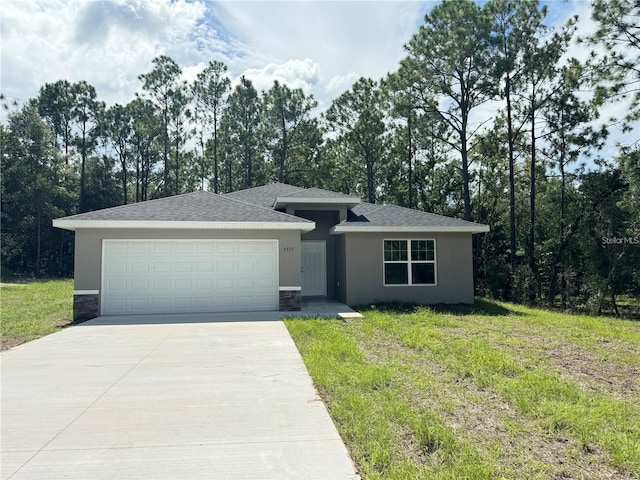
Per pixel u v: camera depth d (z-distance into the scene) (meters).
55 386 5.46
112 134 37.06
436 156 30.36
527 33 21.27
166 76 35.78
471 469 3.31
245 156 36.12
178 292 11.93
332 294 15.78
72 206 36.81
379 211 16.06
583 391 5.46
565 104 21.28
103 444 3.81
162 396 5.08
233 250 12.23
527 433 4.14
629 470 3.45
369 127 30.38
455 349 7.40
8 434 4.02
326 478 3.27
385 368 6.12
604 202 22.48
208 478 3.26
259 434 4.04
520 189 27.23
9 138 32.50
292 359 6.84
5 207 31.67
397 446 3.81
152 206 12.69
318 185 35.56
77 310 11.24
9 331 9.35
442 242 14.52
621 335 9.50
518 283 21.52
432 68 22.97
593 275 21.70
